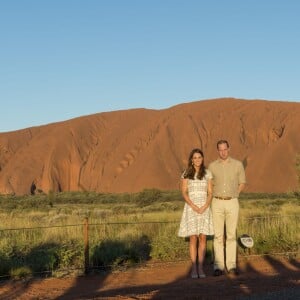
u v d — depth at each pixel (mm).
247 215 21312
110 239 14633
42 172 134875
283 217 16422
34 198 82375
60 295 9773
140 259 13539
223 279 10352
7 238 14531
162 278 11367
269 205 42562
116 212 37312
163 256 13812
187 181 11031
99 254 13000
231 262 11211
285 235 14875
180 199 71000
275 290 8648
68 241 14484
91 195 91625
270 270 11742
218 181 11102
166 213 27578
